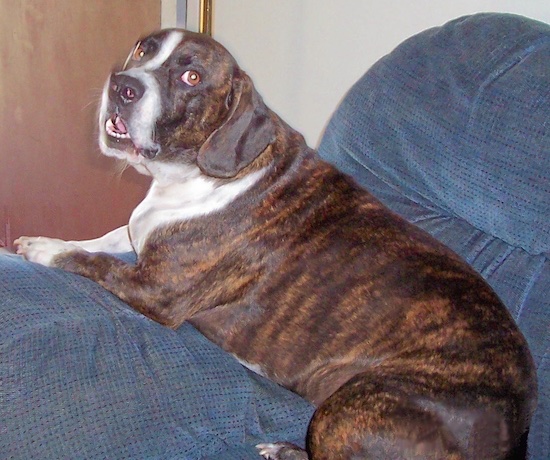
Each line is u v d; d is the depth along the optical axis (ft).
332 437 4.43
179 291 5.00
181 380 4.54
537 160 4.72
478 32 5.17
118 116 4.85
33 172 8.86
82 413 4.25
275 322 4.96
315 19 7.11
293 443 4.69
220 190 5.03
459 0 6.18
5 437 4.15
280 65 7.48
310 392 4.89
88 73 8.42
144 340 4.68
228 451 4.50
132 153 4.97
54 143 8.70
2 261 4.89
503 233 4.90
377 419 4.37
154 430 4.31
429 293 4.71
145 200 5.27
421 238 4.95
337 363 4.80
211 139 4.89
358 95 5.48
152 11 8.35
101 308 4.76
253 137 4.94
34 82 8.59
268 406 4.74
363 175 5.50
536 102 4.77
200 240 5.02
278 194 5.05
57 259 5.00
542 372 4.64
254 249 5.00
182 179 5.11
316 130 7.34
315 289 4.91
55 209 9.00
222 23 7.91
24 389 4.25
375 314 4.76
